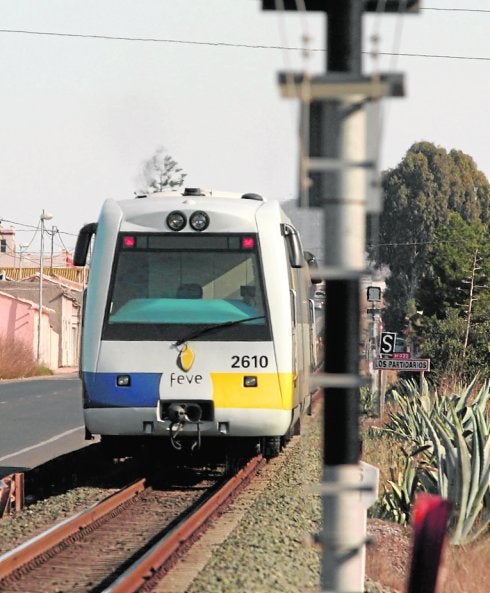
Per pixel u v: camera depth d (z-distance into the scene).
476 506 45.78
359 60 15.12
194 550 35.62
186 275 51.78
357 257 14.74
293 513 43.69
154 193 55.16
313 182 14.95
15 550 33.44
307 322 66.06
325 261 14.78
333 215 14.73
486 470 45.84
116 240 52.12
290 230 53.06
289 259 53.94
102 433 51.38
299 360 57.25
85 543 38.00
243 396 50.69
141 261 51.91
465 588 37.81
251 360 50.88
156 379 50.62
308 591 30.58
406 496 49.44
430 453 59.75
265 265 51.69
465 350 118.69
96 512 42.28
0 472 60.00
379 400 89.62
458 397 75.50
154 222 52.09
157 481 54.66
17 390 153.00
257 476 55.09
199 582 30.39
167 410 50.84
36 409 111.88
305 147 14.43
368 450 64.69
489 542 45.12
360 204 14.71
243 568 32.28
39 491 53.22
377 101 14.54
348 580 15.12
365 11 15.70
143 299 51.56
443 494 46.91
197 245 51.97
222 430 51.03
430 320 156.75
